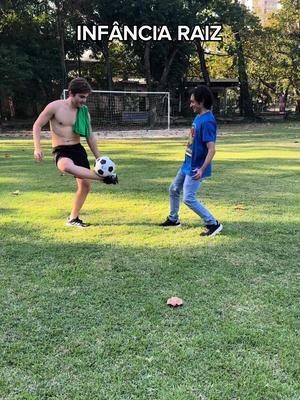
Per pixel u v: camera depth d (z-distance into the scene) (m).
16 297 3.11
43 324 2.75
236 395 2.10
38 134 4.44
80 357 2.41
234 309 2.94
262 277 3.46
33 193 6.40
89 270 3.58
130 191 6.56
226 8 27.70
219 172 8.20
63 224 4.84
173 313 2.88
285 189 6.69
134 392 2.12
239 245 4.17
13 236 4.43
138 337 2.60
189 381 2.20
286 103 39.12
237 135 18.11
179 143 14.67
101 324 2.74
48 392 2.13
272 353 2.44
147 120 26.78
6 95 25.20
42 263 3.73
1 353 2.44
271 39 30.09
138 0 24.16
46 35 26.70
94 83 30.97
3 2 24.44
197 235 4.47
